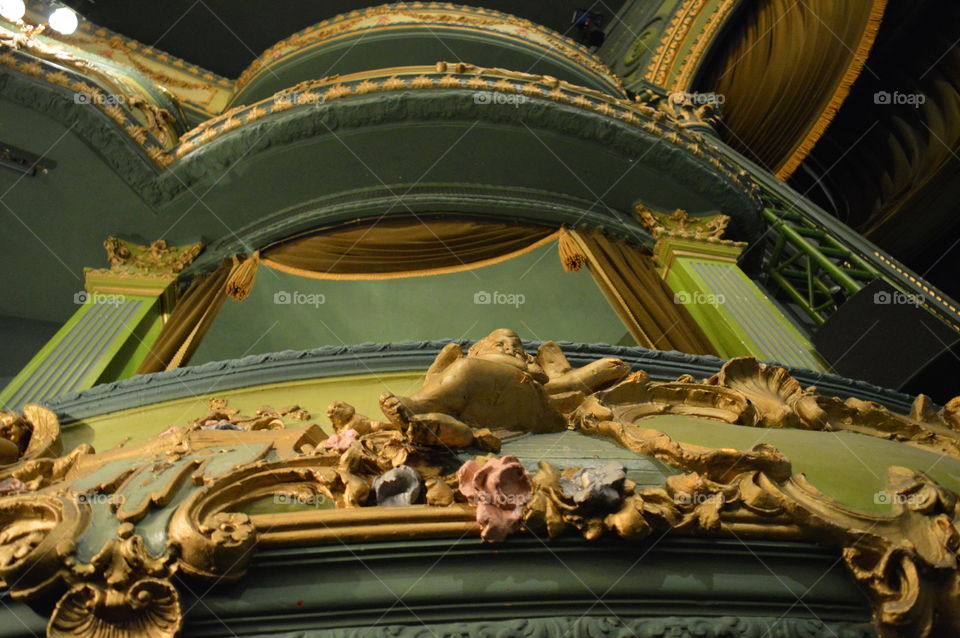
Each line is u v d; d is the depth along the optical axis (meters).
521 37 7.94
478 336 5.99
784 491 1.84
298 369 3.03
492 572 1.57
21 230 4.97
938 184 8.27
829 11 8.45
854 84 9.38
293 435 2.09
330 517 1.61
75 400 2.95
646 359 3.18
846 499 1.93
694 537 1.69
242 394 2.96
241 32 9.46
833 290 5.92
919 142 8.87
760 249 6.08
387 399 1.90
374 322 5.88
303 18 9.52
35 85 4.48
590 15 10.59
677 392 2.66
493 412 2.15
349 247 5.16
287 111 4.83
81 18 8.73
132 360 4.29
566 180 5.52
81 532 1.56
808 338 5.21
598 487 1.67
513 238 5.30
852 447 2.40
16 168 4.68
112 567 1.48
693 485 1.79
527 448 2.06
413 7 8.03
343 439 1.95
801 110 9.02
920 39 8.70
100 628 1.44
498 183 5.49
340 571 1.55
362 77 5.04
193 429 2.21
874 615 1.66
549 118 5.11
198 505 1.62
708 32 9.45
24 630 1.46
